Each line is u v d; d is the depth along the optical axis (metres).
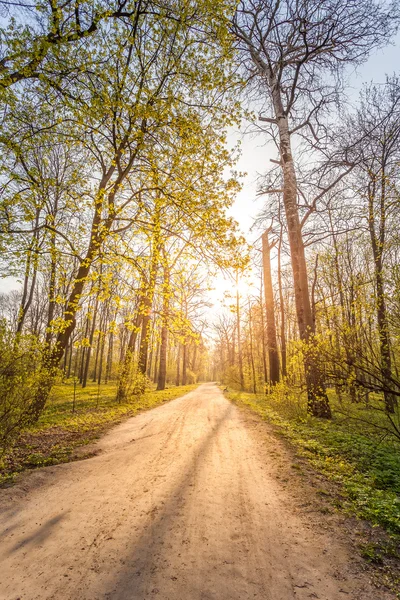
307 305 11.12
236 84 7.54
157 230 8.05
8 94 7.02
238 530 3.44
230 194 7.70
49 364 8.57
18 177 8.14
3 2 6.53
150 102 7.50
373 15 9.99
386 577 2.64
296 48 11.84
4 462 5.85
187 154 7.73
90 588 2.54
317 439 7.32
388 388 5.32
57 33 6.71
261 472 5.27
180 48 7.43
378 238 11.26
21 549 3.11
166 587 2.54
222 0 6.79
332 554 2.98
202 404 15.54
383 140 12.91
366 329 6.00
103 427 9.27
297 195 13.22
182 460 5.98
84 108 7.19
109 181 11.24
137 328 8.66
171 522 3.62
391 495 4.16
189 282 8.55
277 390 11.79
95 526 3.55
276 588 2.53
